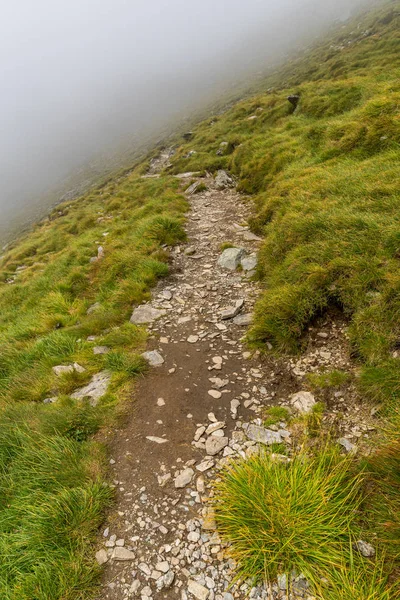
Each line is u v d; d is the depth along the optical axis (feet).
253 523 13.12
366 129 42.68
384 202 26.99
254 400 19.67
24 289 51.26
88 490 15.20
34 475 16.78
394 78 64.18
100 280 38.14
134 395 20.94
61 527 14.11
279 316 23.07
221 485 14.76
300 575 11.91
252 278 32.01
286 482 13.80
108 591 12.51
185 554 13.17
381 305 19.92
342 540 12.30
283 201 38.88
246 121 92.12
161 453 17.24
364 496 13.44
